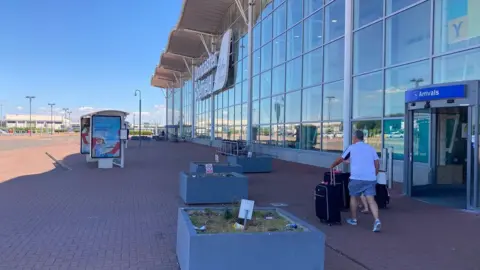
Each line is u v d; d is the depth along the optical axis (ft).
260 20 84.53
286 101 70.79
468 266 16.33
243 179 30.07
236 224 15.23
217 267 13.29
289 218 16.60
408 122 32.32
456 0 34.68
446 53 35.42
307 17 62.85
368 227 22.54
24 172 50.65
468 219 24.40
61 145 135.03
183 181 30.42
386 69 43.50
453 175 37.04
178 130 203.31
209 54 126.93
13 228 21.72
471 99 26.48
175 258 16.96
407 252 18.07
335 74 54.60
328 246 18.97
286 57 70.79
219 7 107.45
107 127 56.13
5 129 453.58
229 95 108.99
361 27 48.06
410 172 32.50
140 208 27.53
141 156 81.51
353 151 22.74
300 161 64.34
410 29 40.11
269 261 13.61
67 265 16.02
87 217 24.59
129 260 16.66
